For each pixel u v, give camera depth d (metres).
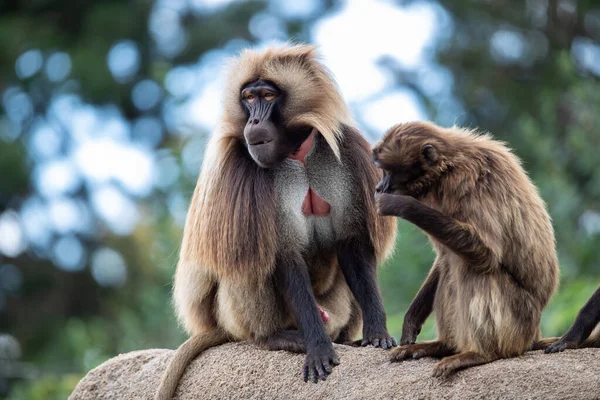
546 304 11.10
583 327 10.73
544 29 36.31
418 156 11.17
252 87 12.13
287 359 11.89
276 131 12.05
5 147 35.34
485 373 10.41
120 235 36.16
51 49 37.84
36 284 35.97
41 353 32.25
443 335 11.17
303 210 12.33
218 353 12.41
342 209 12.47
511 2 37.09
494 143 11.40
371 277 12.48
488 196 10.80
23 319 35.41
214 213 11.97
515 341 10.70
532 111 33.78
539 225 11.02
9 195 36.09
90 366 22.55
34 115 38.25
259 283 11.95
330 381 11.36
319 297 13.07
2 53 37.62
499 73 35.34
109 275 35.62
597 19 35.91
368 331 12.20
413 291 20.80
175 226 25.50
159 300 25.09
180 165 26.64
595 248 20.69
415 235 21.38
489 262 10.60
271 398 11.62
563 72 25.19
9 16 39.25
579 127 23.58
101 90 37.16
